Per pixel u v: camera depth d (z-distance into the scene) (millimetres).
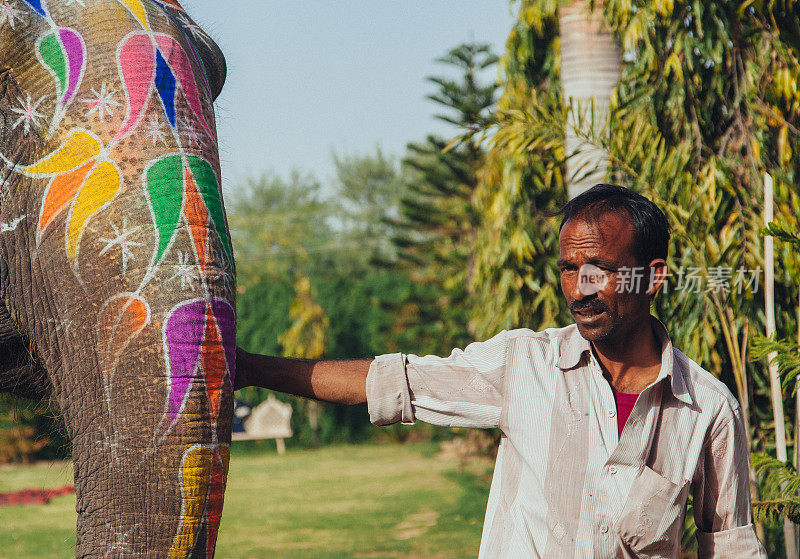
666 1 4379
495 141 4664
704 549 2023
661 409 1896
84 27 1938
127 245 1791
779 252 4145
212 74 2207
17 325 1974
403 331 16891
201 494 1756
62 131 1878
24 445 16234
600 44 4523
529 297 6371
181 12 2250
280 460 19641
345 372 2039
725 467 1940
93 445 1814
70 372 1869
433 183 13812
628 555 1838
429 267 16484
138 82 1885
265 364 2037
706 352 4148
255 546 9688
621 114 4484
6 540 10211
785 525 3850
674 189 4340
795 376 3211
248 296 22531
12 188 1925
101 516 1791
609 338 1844
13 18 1957
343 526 10836
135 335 1764
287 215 43500
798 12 4488
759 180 4348
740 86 4520
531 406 1907
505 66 6281
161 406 1741
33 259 1899
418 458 18469
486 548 1903
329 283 22453
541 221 6164
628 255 1807
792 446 4391
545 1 5781
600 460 1845
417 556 8977
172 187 1822
